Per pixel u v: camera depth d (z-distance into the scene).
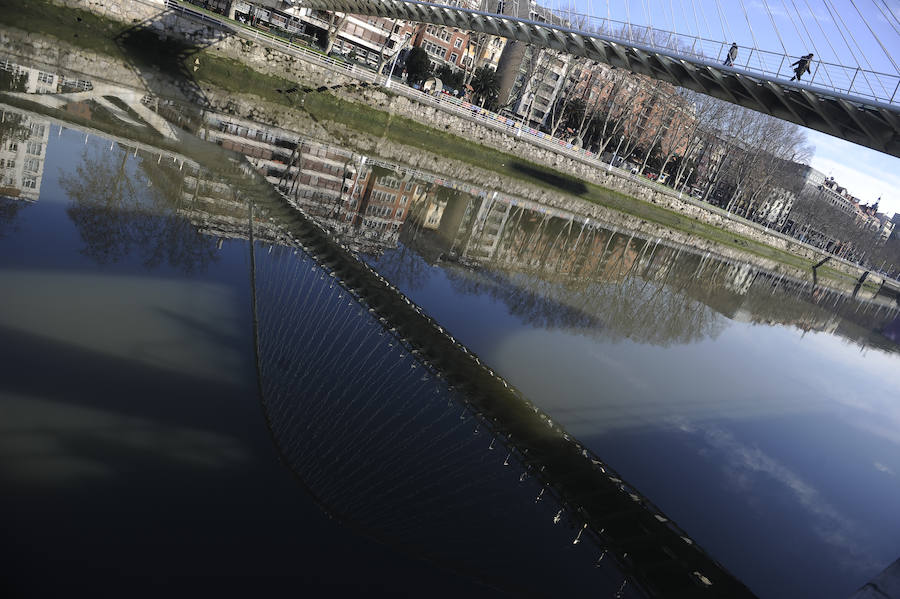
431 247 19.97
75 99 21.47
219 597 4.60
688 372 16.30
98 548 4.71
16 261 8.92
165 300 9.28
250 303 10.25
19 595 4.12
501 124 54.09
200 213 14.08
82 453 5.64
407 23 64.62
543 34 29.95
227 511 5.49
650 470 9.85
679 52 24.66
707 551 7.93
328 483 6.24
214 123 26.61
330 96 43.06
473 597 5.38
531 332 14.96
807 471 12.27
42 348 7.03
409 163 37.50
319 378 8.48
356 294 12.68
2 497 4.88
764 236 80.75
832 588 8.14
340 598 4.92
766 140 79.19
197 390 7.23
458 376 10.49
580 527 7.29
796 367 21.55
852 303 57.34
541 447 9.04
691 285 31.36
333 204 20.52
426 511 6.37
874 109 17.25
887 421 18.36
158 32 36.06
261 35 39.88
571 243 30.47
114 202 12.80
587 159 60.50
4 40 26.97
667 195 68.31
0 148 13.94
